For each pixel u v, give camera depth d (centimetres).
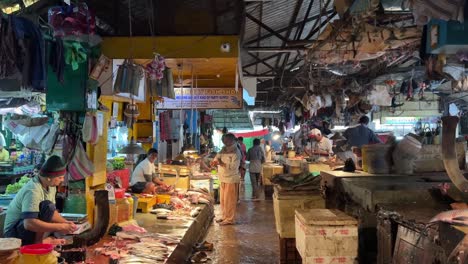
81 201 532
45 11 482
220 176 914
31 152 995
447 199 384
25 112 601
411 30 480
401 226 332
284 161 1559
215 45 639
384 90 1086
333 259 397
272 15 904
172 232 575
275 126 2706
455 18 326
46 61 421
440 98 1345
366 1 422
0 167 919
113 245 471
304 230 405
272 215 1027
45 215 403
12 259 272
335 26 518
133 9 641
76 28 441
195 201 825
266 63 1355
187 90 934
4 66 344
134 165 928
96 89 540
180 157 983
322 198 548
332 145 1434
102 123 580
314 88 1184
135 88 582
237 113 2533
